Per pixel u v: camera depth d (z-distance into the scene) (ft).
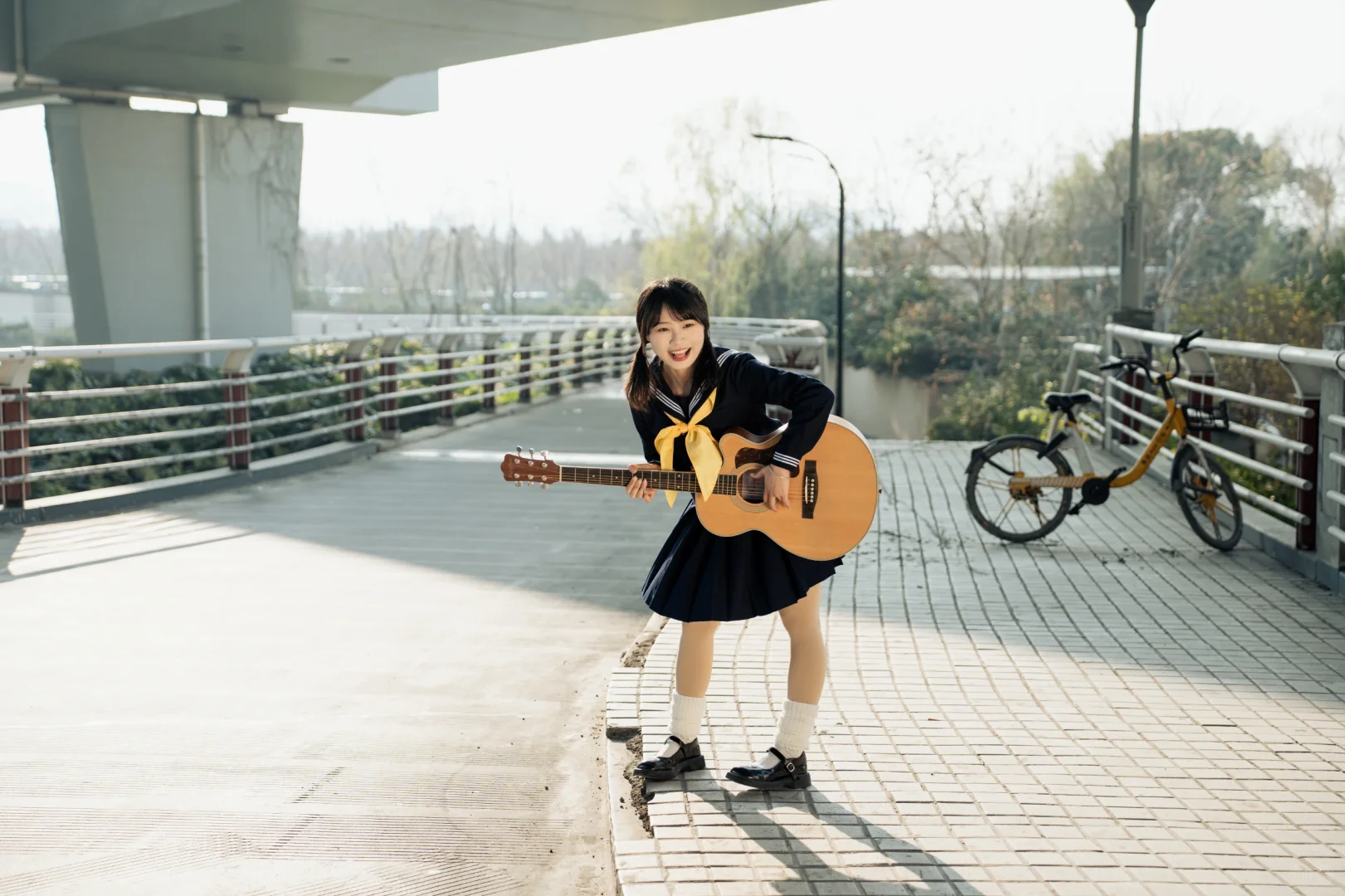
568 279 212.84
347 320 166.30
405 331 44.04
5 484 27.17
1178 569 21.94
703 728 13.42
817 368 37.27
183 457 32.50
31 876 10.75
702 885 9.72
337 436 54.03
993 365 146.00
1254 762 12.48
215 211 68.85
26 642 18.10
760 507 11.30
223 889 10.59
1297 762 12.46
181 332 68.54
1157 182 146.51
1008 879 9.80
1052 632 17.66
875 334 158.51
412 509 30.19
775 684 14.96
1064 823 10.92
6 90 69.87
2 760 13.47
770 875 9.89
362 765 13.47
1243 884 9.73
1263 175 145.07
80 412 45.32
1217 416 24.81
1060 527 26.03
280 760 13.58
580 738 14.43
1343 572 19.92
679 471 11.53
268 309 71.77
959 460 36.22
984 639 17.28
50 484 40.98
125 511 29.35
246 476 34.01
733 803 11.38
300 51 55.26
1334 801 11.45
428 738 14.33
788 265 171.12
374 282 186.19
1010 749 12.83
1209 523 24.49
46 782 12.88
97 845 11.41
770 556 11.32
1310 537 21.65
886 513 27.50
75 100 64.08
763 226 171.63
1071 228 149.28
